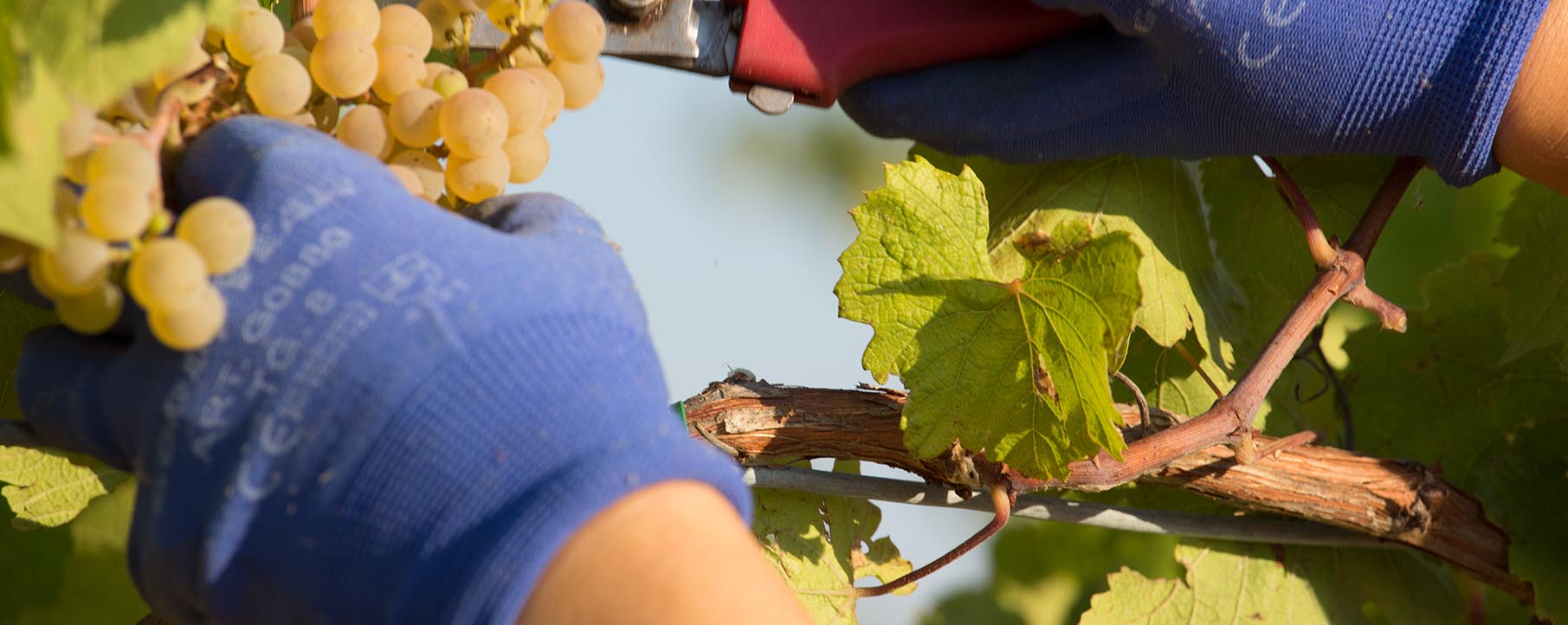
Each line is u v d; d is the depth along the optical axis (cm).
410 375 81
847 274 93
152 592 83
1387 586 103
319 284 81
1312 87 95
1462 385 106
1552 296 102
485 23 94
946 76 99
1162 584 101
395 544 80
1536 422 104
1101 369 90
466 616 79
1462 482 105
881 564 99
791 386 95
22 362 85
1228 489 97
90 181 80
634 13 96
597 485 79
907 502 96
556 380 81
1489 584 101
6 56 76
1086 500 103
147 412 82
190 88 83
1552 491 103
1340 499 98
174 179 83
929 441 93
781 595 80
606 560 79
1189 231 102
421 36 88
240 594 82
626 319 84
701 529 80
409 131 85
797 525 98
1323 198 103
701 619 78
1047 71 98
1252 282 104
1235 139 98
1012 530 126
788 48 97
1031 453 92
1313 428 109
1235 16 94
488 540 79
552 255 83
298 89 84
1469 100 94
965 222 92
